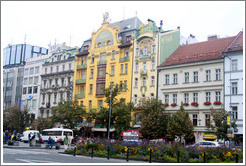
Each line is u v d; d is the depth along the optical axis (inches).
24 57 3956.7
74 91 2832.2
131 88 2370.8
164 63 2229.3
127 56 2461.9
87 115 2206.0
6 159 837.2
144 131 1903.3
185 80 2069.4
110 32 2625.5
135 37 2455.7
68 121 2361.0
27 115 2984.7
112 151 1067.9
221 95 1883.6
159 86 2192.4
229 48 1894.7
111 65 2554.1
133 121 2060.8
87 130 2349.9
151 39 2311.8
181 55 2249.0
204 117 1926.7
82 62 2861.7
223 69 1893.5
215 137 1841.8
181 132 1766.7
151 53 2290.8
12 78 3572.8
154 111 1943.9
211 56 1987.0
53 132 2129.7
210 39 2437.3
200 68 2000.5
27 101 3336.6
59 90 2992.1
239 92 1808.6
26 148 1472.7
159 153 962.7
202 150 937.5
